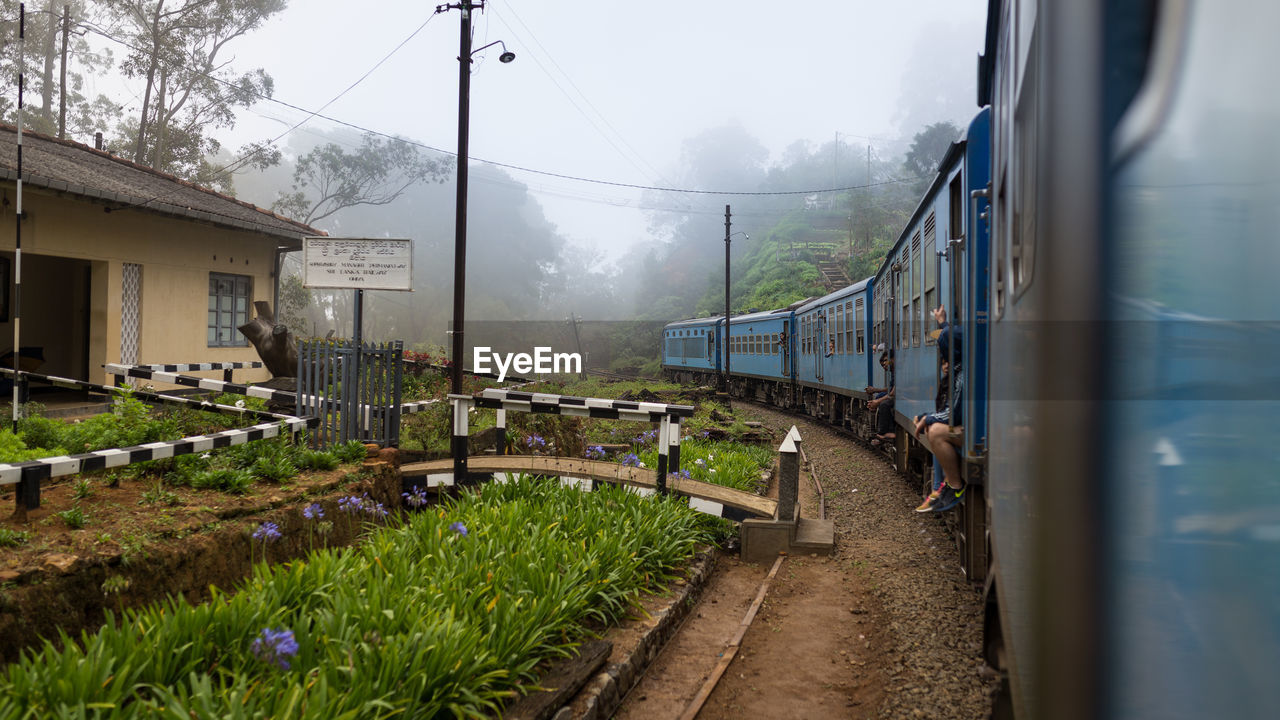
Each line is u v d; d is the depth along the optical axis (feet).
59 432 21.16
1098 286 3.53
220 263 45.62
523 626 12.36
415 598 12.42
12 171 30.94
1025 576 4.44
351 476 21.07
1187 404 3.33
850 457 44.96
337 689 9.90
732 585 20.43
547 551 15.81
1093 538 3.50
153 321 41.04
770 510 23.43
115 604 13.10
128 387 23.84
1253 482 3.16
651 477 24.12
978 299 16.46
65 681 8.94
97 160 43.39
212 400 30.35
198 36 87.10
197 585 14.80
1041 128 3.94
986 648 11.82
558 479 23.27
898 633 16.42
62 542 13.47
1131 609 3.43
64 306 43.34
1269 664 3.08
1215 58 3.26
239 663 10.46
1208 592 3.25
